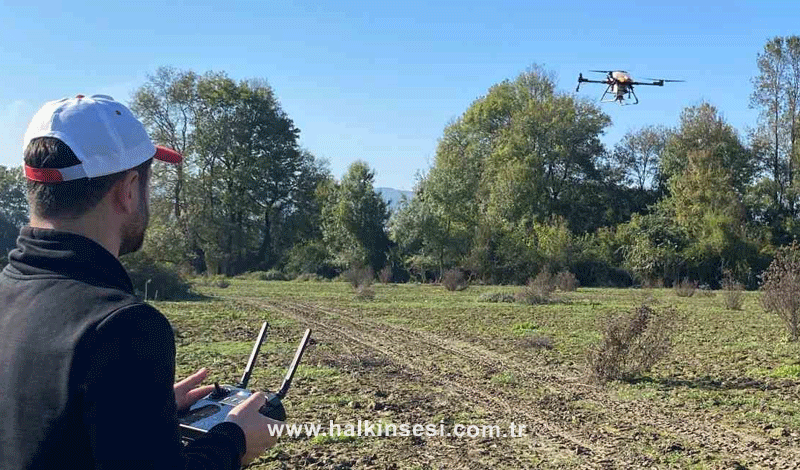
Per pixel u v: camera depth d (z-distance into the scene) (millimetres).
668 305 30594
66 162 2018
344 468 7168
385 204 59438
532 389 11430
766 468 7316
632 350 12203
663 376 12586
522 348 16109
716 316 25000
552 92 69688
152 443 1815
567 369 13367
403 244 55969
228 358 14094
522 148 63625
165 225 54938
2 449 1868
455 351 15633
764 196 58312
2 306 1991
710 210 54906
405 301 31094
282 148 64062
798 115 58938
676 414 9719
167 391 1904
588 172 65688
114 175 2100
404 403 10250
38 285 1968
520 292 31438
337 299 31703
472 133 71062
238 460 2148
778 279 18422
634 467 7305
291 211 65875
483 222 55969
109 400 1797
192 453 2051
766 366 13680
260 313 24062
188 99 59438
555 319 23141
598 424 9148
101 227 2109
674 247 55375
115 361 1825
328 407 9922
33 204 2078
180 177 57812
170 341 1958
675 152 62812
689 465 7379
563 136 63969
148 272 30828
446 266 55500
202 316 22547
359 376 12398
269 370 12812
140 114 58562
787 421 9266
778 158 59906
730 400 10562
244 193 62625
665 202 58094
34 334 1888
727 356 15023
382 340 17375
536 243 56000
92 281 1990
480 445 8109
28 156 2049
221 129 60406
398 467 7227
